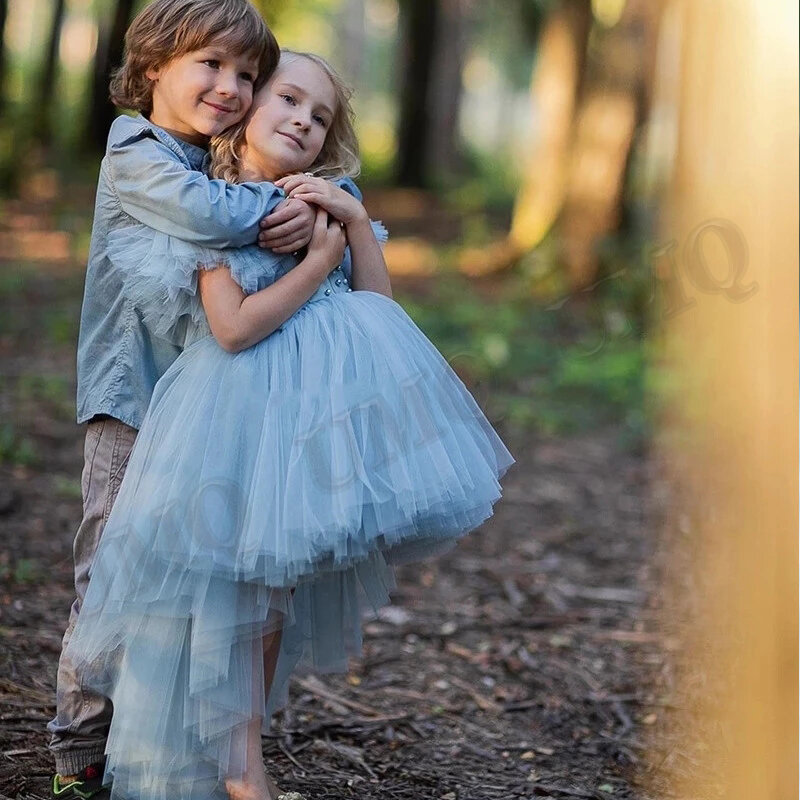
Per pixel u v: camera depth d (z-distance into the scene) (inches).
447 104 2130.9
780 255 229.6
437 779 248.8
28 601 324.5
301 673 290.7
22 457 446.0
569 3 1011.9
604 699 295.9
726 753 251.8
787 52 232.7
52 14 1456.7
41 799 218.2
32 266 858.8
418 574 390.9
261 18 202.1
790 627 208.2
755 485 219.8
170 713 193.8
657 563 399.9
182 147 203.8
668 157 909.8
